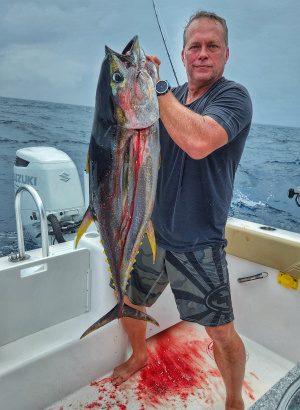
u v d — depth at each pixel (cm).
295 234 204
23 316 171
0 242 804
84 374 182
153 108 107
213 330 161
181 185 156
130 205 114
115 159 111
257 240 207
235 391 165
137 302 181
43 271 174
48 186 367
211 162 152
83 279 192
